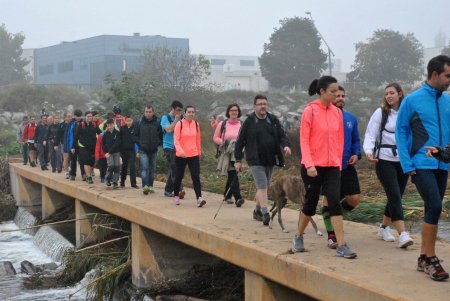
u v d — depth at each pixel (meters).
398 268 3.79
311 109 4.22
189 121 7.48
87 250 8.77
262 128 5.83
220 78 63.59
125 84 15.65
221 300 5.87
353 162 4.93
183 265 7.00
